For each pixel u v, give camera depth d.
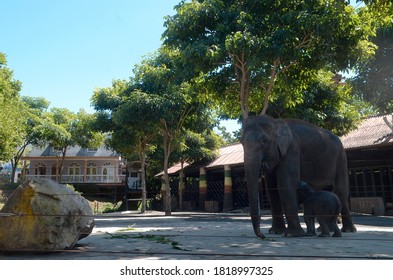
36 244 5.36
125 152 27.70
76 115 41.03
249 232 8.98
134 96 20.23
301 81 13.18
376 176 20.73
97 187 38.56
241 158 27.09
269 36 10.90
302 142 8.20
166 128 21.39
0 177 42.88
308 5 11.06
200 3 11.88
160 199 37.09
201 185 30.91
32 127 38.72
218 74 13.16
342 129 18.64
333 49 11.82
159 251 5.58
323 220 7.59
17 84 32.28
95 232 9.25
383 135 18.69
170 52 16.00
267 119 7.57
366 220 15.36
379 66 14.97
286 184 7.62
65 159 43.00
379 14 11.34
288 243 6.42
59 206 5.58
